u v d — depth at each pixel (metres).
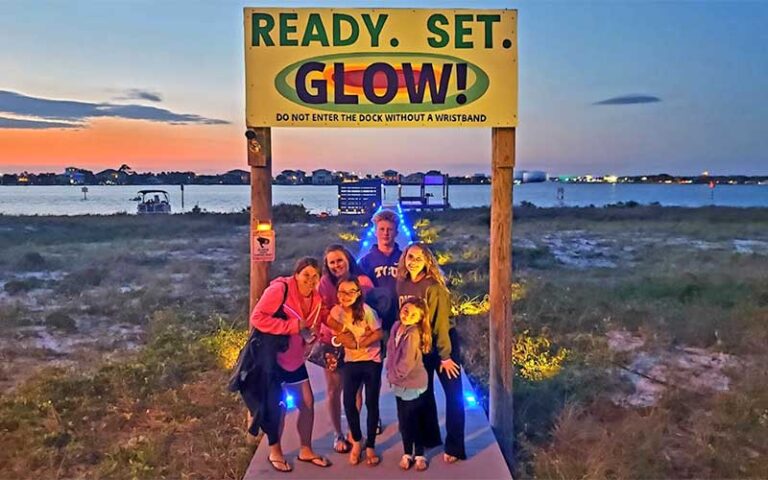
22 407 6.41
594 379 7.05
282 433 4.96
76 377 7.25
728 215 36.62
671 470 5.04
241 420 6.01
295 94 4.86
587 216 36.56
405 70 4.83
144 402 6.60
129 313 10.88
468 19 4.81
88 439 5.72
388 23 4.82
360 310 4.35
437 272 4.43
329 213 36.84
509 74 4.84
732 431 5.72
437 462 4.51
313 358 4.45
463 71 4.83
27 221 30.92
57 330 9.92
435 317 4.39
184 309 11.00
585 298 11.20
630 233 26.95
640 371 7.62
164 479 4.91
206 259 18.83
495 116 4.86
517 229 28.73
